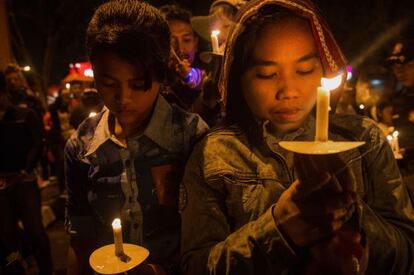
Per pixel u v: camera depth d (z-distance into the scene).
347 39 9.73
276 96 1.16
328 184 0.95
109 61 1.34
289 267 1.06
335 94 1.36
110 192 1.58
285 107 1.17
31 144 4.32
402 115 3.17
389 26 8.35
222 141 1.30
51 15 14.18
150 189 1.57
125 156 1.57
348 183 0.97
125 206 1.57
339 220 1.00
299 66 1.14
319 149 0.82
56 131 7.68
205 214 1.23
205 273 1.14
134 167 1.57
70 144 1.68
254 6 1.17
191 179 1.29
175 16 3.00
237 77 1.29
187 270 1.21
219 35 2.85
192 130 1.60
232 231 1.26
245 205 1.22
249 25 1.16
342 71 1.27
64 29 14.34
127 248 1.32
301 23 1.15
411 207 1.26
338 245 1.03
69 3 13.98
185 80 2.40
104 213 1.59
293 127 1.25
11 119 4.24
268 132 1.28
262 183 1.23
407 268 1.19
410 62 3.16
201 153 1.30
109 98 1.39
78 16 14.09
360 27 9.70
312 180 0.92
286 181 1.25
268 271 1.06
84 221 1.70
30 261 4.72
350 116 1.32
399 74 3.27
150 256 1.57
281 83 1.15
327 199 0.95
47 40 14.54
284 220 1.00
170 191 1.58
